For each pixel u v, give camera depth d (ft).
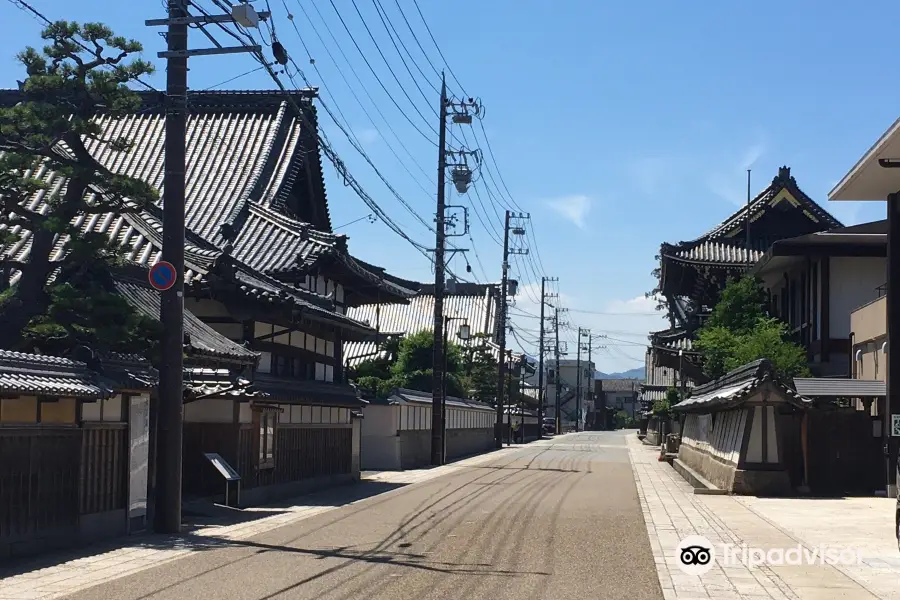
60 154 53.11
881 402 80.23
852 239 102.83
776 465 74.49
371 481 95.45
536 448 196.13
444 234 128.36
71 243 49.14
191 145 104.94
